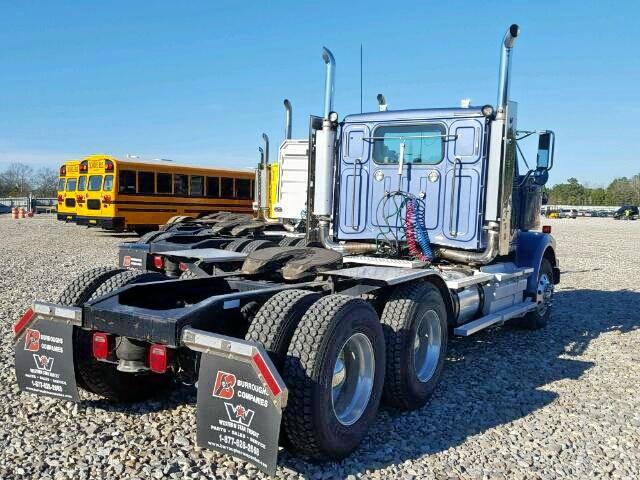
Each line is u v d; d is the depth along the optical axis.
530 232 8.20
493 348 7.25
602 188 114.81
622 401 5.43
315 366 3.67
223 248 8.80
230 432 3.53
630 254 21.42
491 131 6.26
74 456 3.89
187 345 3.65
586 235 33.22
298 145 14.45
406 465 4.01
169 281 4.73
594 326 8.72
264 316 3.88
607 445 4.46
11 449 3.96
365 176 6.97
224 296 4.12
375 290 5.09
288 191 14.63
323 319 3.80
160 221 21.12
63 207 21.92
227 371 3.54
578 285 13.16
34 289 10.35
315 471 3.86
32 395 4.95
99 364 4.48
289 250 5.71
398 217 6.72
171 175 21.39
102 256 16.19
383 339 4.41
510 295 7.28
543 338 7.87
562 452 4.32
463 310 6.05
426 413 4.99
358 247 7.06
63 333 4.25
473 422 4.82
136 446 4.07
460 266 6.57
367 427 4.21
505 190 6.27
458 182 6.41
